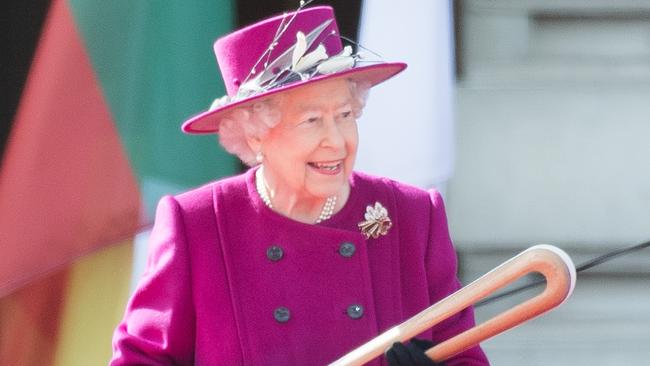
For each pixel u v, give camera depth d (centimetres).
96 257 2192
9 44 2102
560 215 2741
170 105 2150
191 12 2150
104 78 2128
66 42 2112
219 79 2162
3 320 2175
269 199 1716
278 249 1702
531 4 2736
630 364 2712
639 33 2758
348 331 1678
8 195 2105
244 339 1672
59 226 2116
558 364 2714
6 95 2103
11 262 2106
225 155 2166
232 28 2162
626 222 2744
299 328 1678
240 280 1694
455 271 1750
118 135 2133
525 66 2744
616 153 2745
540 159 2744
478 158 2741
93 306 2194
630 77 2748
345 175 1670
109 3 2123
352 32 2186
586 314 2722
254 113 1662
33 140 2108
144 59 2141
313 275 1694
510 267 1552
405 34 2186
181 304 1692
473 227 2741
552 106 2744
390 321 1691
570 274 1531
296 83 1628
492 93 2739
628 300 2728
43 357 2186
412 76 2188
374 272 1706
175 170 2153
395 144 2189
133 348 1703
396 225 1725
